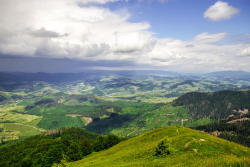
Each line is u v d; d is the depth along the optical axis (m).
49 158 106.19
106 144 124.94
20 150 152.12
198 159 36.28
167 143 47.59
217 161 30.48
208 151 43.66
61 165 66.38
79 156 105.44
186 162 35.16
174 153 45.09
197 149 44.94
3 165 127.56
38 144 154.12
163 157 44.09
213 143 51.22
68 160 100.38
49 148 128.88
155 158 45.16
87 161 79.38
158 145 47.88
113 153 82.62
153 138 85.44
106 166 51.38
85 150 120.00
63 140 143.75
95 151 122.88
